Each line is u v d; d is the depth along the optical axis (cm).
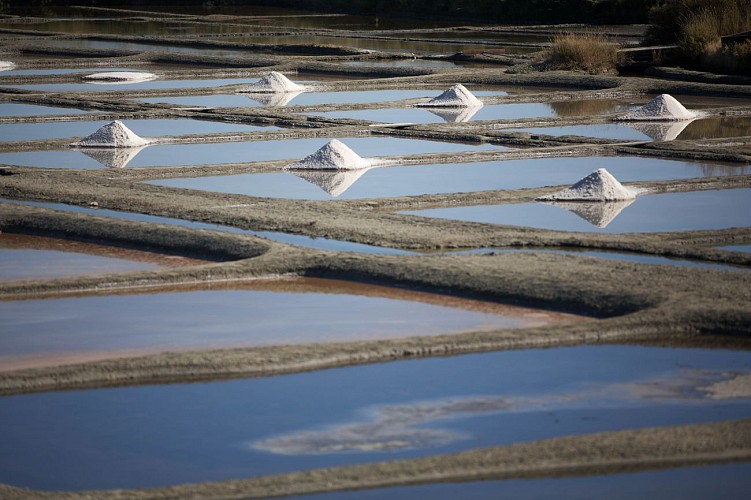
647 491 1631
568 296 2500
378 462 1728
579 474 1684
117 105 6062
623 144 4841
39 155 4584
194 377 2109
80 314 2488
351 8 14238
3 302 2581
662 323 2322
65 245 3109
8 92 6588
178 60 8612
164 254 3006
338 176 4122
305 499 1616
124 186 3809
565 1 12125
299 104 6338
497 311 2484
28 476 1727
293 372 2133
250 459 1780
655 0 11444
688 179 3997
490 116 5903
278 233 3172
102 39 10206
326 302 2567
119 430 1886
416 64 8512
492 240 3027
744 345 2258
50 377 2073
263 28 11512
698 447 1744
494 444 1819
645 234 3114
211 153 4656
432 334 2339
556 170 4284
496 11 12694
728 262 2844
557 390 2042
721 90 6838
